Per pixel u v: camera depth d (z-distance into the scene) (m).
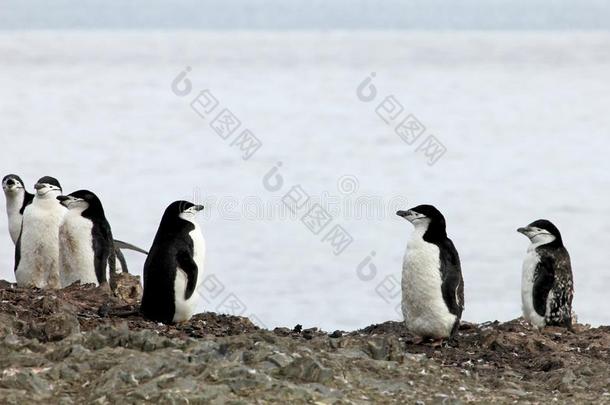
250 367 27.39
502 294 108.75
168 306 35.47
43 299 34.56
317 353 29.16
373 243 150.88
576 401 28.42
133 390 25.19
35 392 25.50
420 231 35.16
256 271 124.81
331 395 26.12
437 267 34.66
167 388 25.41
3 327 30.23
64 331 30.30
